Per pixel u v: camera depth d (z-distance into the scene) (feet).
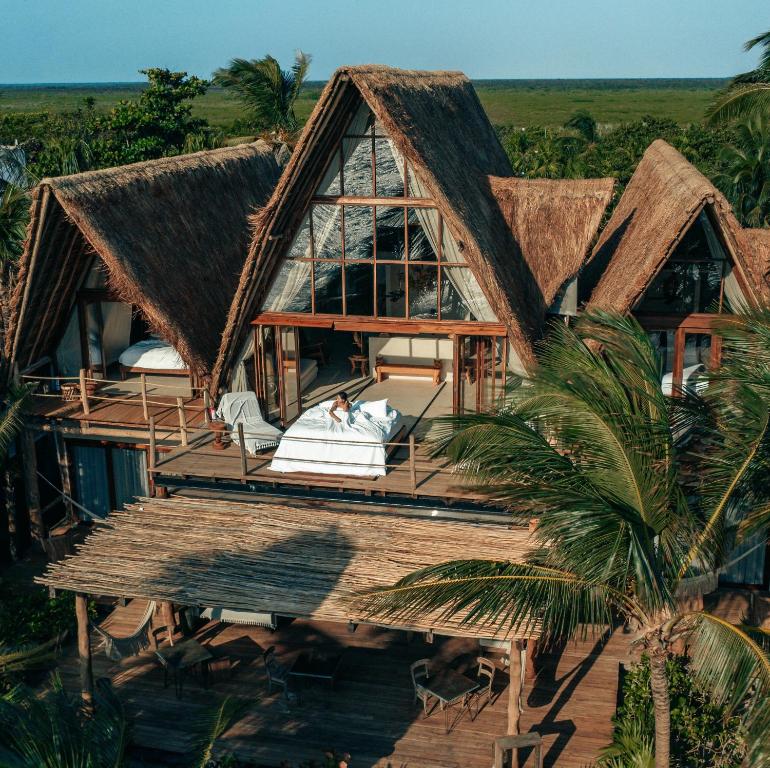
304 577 53.88
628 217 86.33
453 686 56.49
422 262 65.77
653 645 43.06
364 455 62.54
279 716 58.13
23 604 70.18
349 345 92.94
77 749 41.93
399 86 70.08
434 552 55.77
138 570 55.26
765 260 67.15
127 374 84.84
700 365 66.85
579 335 47.14
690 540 43.60
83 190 69.46
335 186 65.77
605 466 40.55
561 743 55.16
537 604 40.01
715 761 53.52
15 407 69.10
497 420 42.14
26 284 71.15
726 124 85.15
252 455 67.46
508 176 88.33
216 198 86.84
